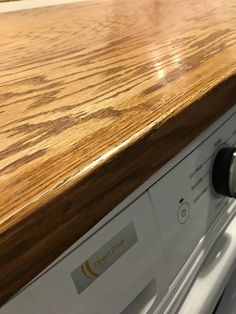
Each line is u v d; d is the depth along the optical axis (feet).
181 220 0.92
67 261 0.64
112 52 1.13
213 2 2.04
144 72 0.90
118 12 2.07
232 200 1.19
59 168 0.55
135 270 0.80
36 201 0.49
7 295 0.48
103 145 0.60
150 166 0.68
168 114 0.68
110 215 0.70
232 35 1.17
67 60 1.11
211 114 0.82
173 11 1.86
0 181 0.53
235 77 0.86
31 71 1.04
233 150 0.99
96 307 0.73
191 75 0.85
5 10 2.53
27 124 0.70
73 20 1.94
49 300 0.62
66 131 0.65
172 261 0.94
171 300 1.00
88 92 0.82
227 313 1.41
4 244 0.46
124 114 0.69
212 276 1.12
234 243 1.20
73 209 0.54
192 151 0.88
